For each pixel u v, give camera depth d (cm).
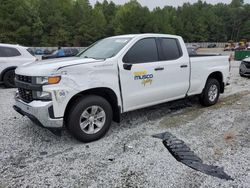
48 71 337
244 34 10369
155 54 457
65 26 5928
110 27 6812
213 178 287
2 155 345
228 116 515
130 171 304
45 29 5775
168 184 277
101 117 394
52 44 5725
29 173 300
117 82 398
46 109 338
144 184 277
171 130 437
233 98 684
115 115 420
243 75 1105
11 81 872
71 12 6234
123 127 453
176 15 9869
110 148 367
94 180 286
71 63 362
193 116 517
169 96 489
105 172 302
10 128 447
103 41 495
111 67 389
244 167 311
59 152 355
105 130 400
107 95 410
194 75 531
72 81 350
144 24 7062
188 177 290
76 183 280
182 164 319
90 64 369
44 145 378
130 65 407
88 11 6675
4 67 851
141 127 453
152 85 449
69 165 319
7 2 4978
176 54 495
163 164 319
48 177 292
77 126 367
